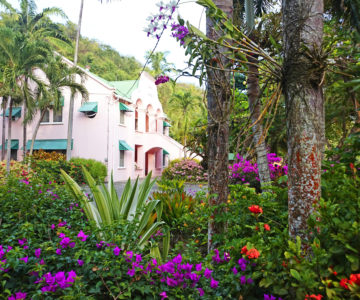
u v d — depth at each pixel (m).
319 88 2.00
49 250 2.66
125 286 2.25
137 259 2.43
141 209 3.70
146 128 26.69
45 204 4.55
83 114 20.62
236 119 3.85
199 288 2.12
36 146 20.72
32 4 20.92
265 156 4.52
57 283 2.08
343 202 1.82
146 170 27.33
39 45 17.03
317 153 1.97
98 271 2.34
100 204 4.09
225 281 2.10
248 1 3.15
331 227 1.71
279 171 6.36
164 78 2.62
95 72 44.56
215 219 2.86
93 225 3.32
